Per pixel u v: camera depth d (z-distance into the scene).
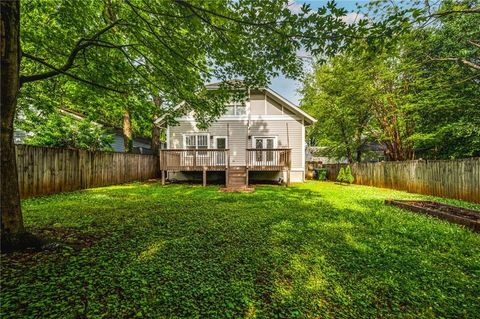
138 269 2.89
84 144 11.59
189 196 8.91
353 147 19.66
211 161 14.12
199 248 3.67
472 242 4.07
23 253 3.20
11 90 3.15
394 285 2.68
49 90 7.86
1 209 3.17
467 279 2.85
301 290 2.57
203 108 6.65
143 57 5.58
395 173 11.92
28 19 5.68
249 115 15.33
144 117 8.47
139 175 15.27
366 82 13.61
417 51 10.98
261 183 15.09
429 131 12.65
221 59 4.60
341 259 3.33
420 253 3.59
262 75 4.67
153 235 4.24
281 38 3.35
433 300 2.44
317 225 5.04
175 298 2.34
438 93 11.11
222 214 5.95
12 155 3.25
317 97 20.45
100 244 3.72
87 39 4.80
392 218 5.67
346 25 2.89
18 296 2.24
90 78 6.16
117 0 5.11
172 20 3.86
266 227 4.86
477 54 9.74
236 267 3.05
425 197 9.17
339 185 14.30
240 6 3.12
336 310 2.26
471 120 10.50
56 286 2.45
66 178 9.45
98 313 2.07
